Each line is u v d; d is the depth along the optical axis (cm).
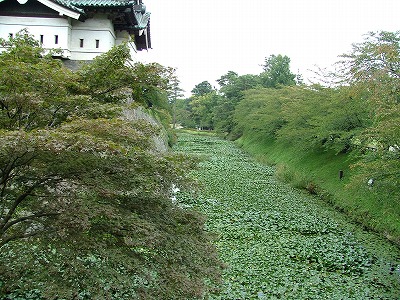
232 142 5953
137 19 2197
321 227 1609
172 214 636
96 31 2011
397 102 1290
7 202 618
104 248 532
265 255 1247
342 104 2122
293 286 1027
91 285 494
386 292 1027
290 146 3416
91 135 505
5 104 616
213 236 694
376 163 1190
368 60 1449
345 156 2438
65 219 509
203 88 10912
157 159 569
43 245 544
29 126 645
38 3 1902
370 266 1212
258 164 3516
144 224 536
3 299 569
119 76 771
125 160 550
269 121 3619
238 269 1114
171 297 542
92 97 767
